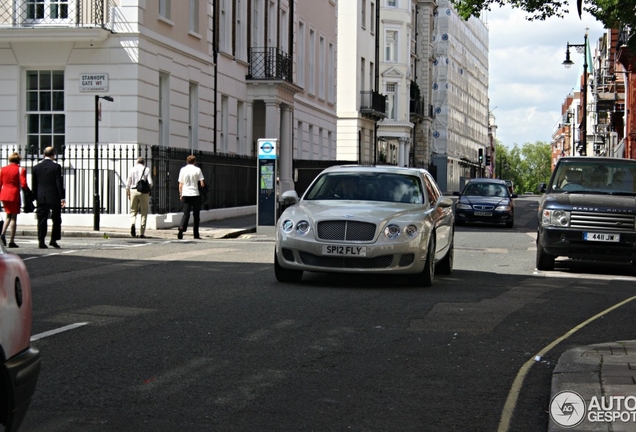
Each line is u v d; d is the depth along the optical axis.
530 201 68.19
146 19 25.34
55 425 5.47
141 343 8.04
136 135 24.72
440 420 5.78
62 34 24.31
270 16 39.12
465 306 10.75
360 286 12.52
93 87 24.80
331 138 51.72
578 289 12.88
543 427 5.64
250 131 36.38
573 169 16.56
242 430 5.45
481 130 146.00
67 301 10.55
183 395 6.25
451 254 14.88
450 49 108.31
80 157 24.89
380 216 12.23
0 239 4.77
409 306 10.64
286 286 12.24
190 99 30.02
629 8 16.91
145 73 25.28
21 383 4.23
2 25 24.81
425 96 84.12
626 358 7.34
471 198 32.19
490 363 7.56
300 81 44.88
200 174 21.95
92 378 6.69
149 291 11.51
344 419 5.75
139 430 5.40
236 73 34.50
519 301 11.34
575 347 8.27
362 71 61.03
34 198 17.89
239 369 7.09
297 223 12.29
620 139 63.28
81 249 17.80
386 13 71.75
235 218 30.36
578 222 15.11
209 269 14.34
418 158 84.00
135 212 21.69
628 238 14.91
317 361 7.46
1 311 4.14
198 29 30.03
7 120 25.12
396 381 6.83
